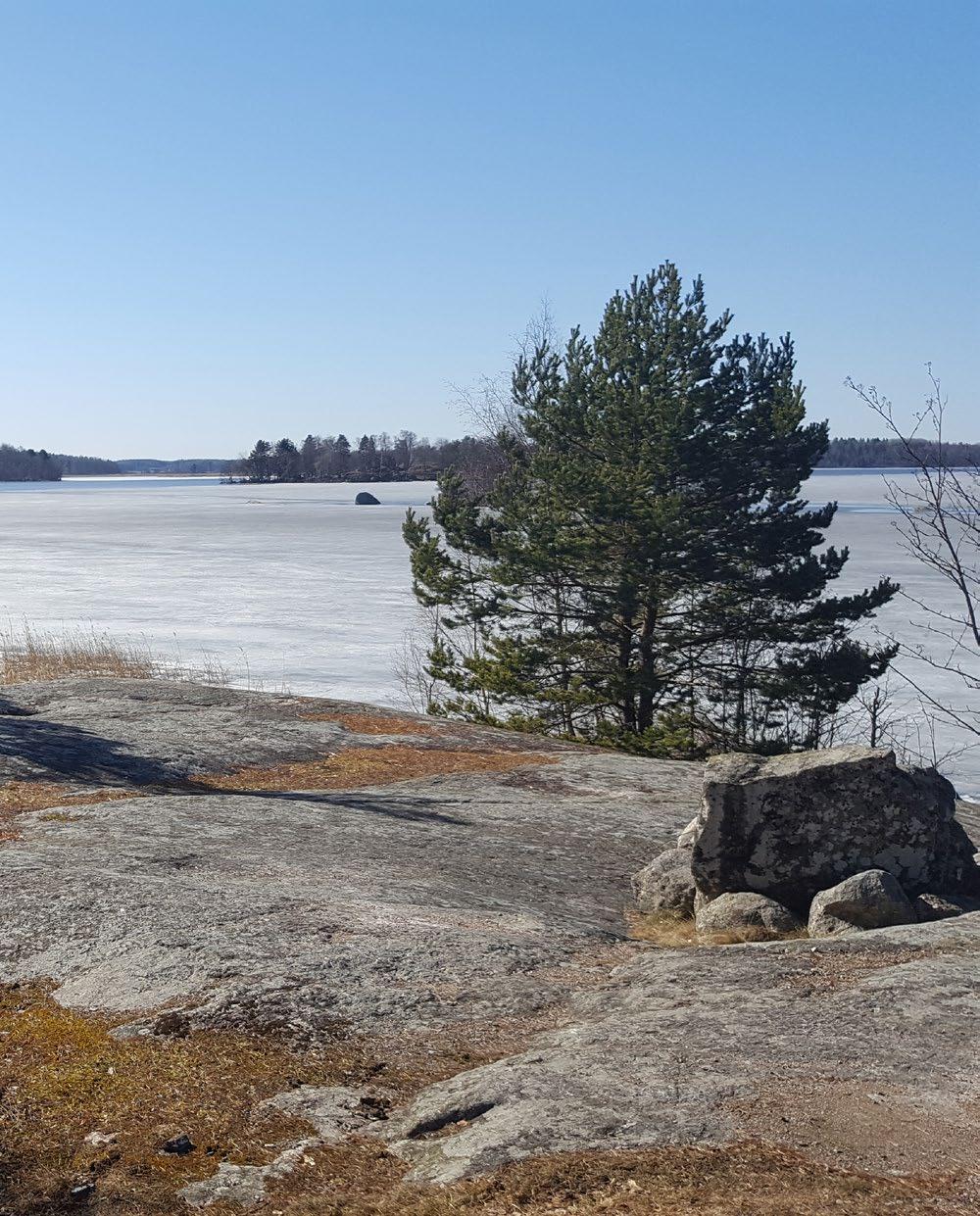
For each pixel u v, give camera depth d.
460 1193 4.80
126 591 54.56
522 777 17.34
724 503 25.44
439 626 41.44
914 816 10.54
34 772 15.20
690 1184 4.71
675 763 19.00
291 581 59.12
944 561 11.90
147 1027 6.92
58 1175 5.30
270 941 8.38
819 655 25.25
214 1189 5.14
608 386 25.56
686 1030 6.48
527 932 9.12
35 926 8.66
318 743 18.98
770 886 10.55
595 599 25.89
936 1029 6.27
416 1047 6.70
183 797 14.27
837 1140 5.06
